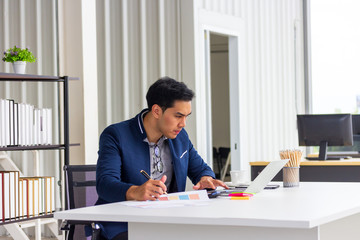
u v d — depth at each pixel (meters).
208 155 6.96
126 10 6.13
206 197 2.38
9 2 5.47
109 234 2.46
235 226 1.87
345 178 5.48
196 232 1.92
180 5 6.69
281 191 2.74
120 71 6.04
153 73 6.43
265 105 8.71
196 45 6.68
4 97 5.44
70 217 2.04
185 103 2.61
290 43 9.48
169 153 2.80
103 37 5.87
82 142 4.98
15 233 4.99
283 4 9.27
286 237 1.82
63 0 5.08
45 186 4.25
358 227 2.75
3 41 5.44
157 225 1.98
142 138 2.70
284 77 9.27
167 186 2.80
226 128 11.84
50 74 5.47
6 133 4.03
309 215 1.83
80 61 5.01
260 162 5.58
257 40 8.52
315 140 6.00
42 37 5.48
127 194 2.37
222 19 7.39
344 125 5.91
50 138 4.38
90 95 5.05
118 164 2.60
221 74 11.88
